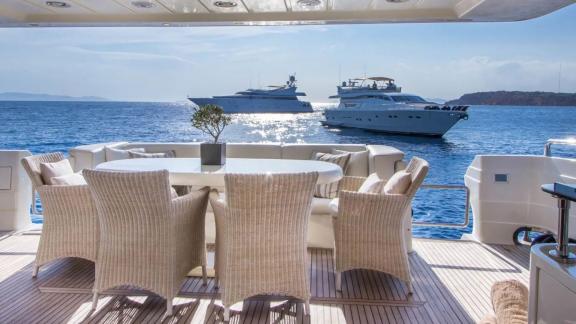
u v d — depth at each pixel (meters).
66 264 3.27
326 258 3.45
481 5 3.49
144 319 2.39
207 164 3.31
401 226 2.78
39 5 3.94
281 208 2.25
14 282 2.90
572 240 3.37
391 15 4.04
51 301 2.61
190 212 2.58
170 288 2.39
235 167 3.18
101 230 2.45
